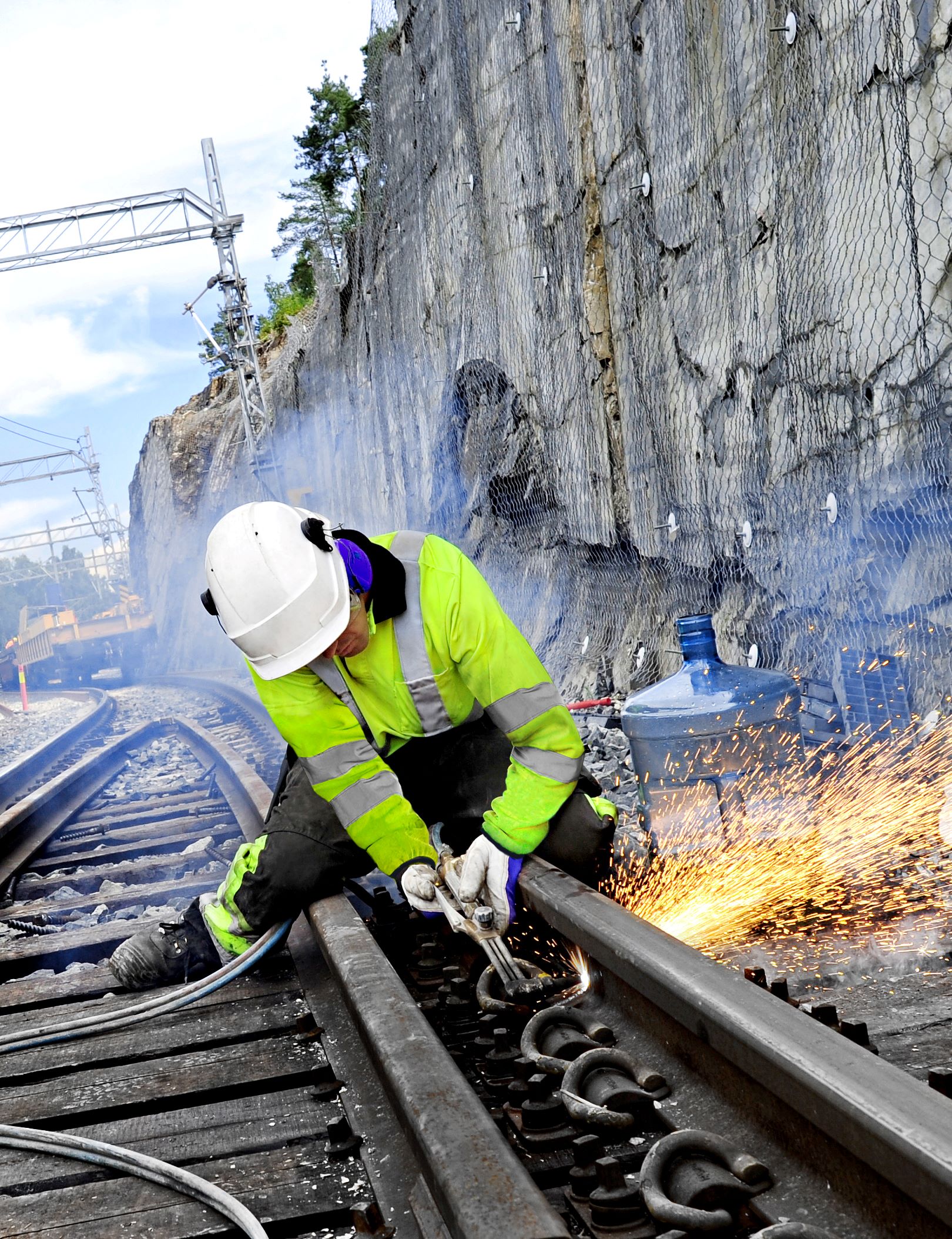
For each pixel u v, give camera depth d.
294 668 2.46
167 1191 2.00
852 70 4.30
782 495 5.23
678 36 5.75
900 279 4.15
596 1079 1.92
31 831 6.80
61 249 19.53
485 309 9.23
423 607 2.62
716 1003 1.75
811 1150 1.55
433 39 9.80
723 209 5.51
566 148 7.31
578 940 2.34
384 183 11.80
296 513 2.60
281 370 21.66
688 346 6.06
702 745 3.00
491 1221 1.34
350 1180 1.90
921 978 2.35
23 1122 2.34
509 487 9.60
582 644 7.75
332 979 2.81
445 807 3.13
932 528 4.16
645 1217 1.58
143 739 11.55
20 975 3.86
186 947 3.11
